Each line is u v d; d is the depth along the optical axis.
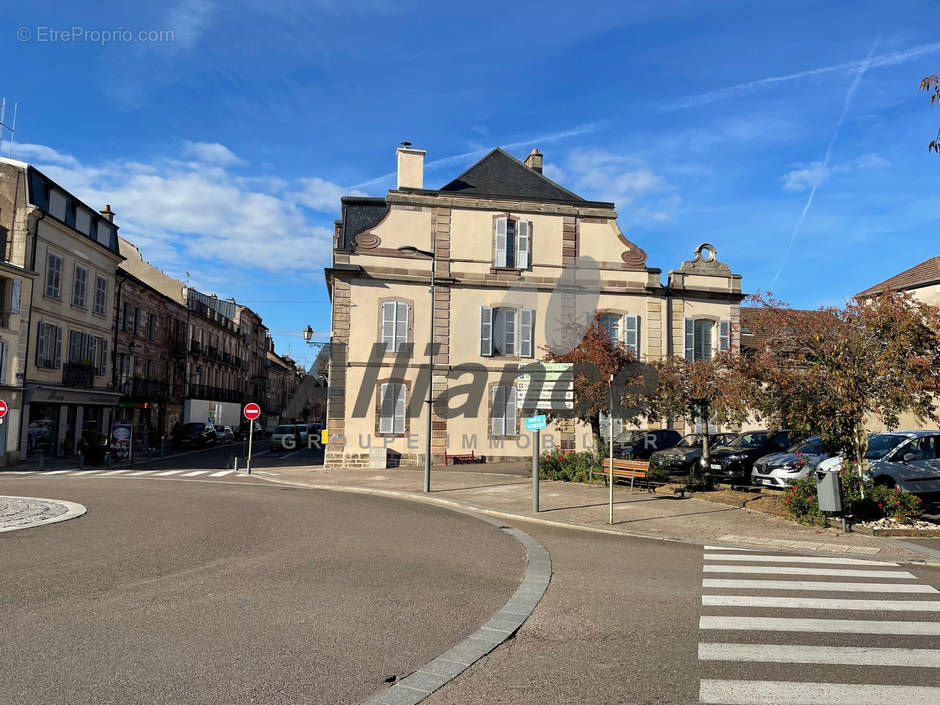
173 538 9.30
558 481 18.95
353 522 11.31
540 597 6.55
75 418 30.86
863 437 11.59
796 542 9.98
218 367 56.91
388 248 24.75
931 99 7.40
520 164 27.67
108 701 3.89
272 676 4.34
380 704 3.95
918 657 4.87
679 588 7.02
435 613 5.87
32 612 5.66
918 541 10.09
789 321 12.19
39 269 27.08
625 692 4.20
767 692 4.20
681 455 19.06
